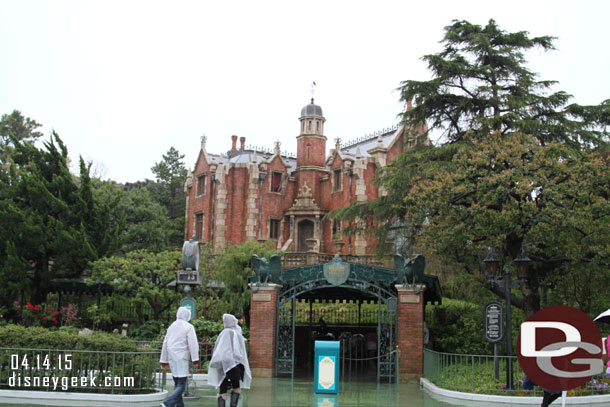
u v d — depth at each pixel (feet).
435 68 83.51
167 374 57.67
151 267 86.53
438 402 46.32
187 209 178.19
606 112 79.56
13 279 88.74
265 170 161.79
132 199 168.25
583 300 77.92
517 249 67.10
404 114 86.84
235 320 38.63
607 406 44.93
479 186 62.49
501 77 86.38
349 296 85.92
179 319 36.76
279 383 57.98
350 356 76.13
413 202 73.05
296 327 83.66
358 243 144.56
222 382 37.60
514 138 64.54
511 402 45.62
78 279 96.37
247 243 94.48
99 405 40.83
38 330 45.55
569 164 67.31
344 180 153.48
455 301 90.38
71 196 98.07
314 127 164.86
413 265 60.95
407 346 60.18
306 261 113.70
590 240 61.41
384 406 44.06
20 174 97.30
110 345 44.29
